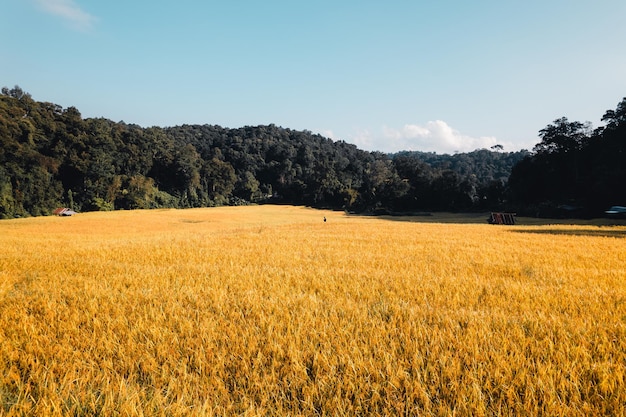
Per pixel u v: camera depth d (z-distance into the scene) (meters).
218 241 17.08
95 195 91.19
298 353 4.01
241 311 5.56
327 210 114.06
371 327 4.79
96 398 3.26
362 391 3.35
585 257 11.09
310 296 6.34
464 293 6.68
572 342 4.26
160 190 113.12
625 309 5.49
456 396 3.23
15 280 8.22
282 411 3.12
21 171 76.69
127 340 4.50
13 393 3.37
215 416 3.07
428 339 4.40
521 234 20.69
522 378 3.37
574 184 71.25
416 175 116.31
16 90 110.31
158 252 12.82
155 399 3.16
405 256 11.72
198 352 4.08
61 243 17.39
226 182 128.25
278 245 15.27
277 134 195.75
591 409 2.98
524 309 5.65
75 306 6.01
